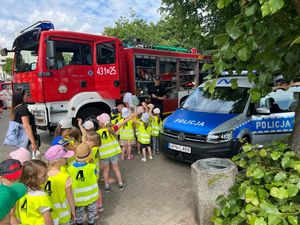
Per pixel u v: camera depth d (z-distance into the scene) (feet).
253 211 9.30
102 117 16.35
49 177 10.10
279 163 10.55
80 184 11.76
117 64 26.35
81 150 11.80
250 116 19.24
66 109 24.44
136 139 23.82
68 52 24.38
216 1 7.91
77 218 12.10
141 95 30.48
